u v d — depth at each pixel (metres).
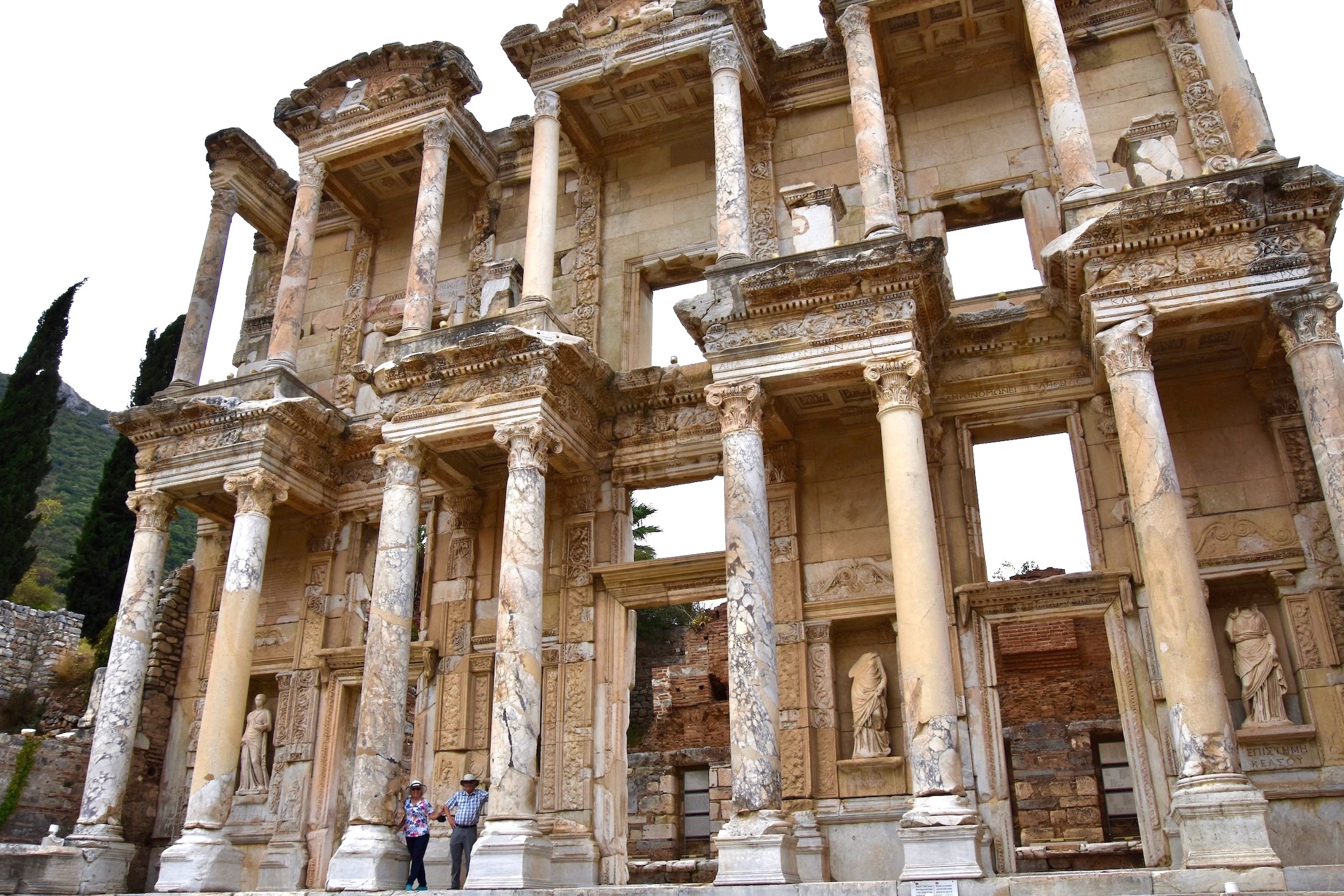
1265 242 15.56
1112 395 15.59
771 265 18.00
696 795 29.89
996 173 21.05
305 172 24.64
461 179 26.05
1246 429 17.52
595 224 23.80
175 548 65.94
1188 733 13.48
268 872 20.53
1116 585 16.98
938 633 15.09
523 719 16.70
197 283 24.64
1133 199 16.34
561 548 20.75
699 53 21.50
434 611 21.50
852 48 20.28
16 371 40.06
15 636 32.88
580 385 20.11
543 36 22.59
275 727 22.22
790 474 19.59
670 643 41.75
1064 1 21.53
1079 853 21.30
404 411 19.67
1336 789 15.14
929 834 13.73
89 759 24.78
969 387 18.92
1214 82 17.91
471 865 15.73
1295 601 16.33
